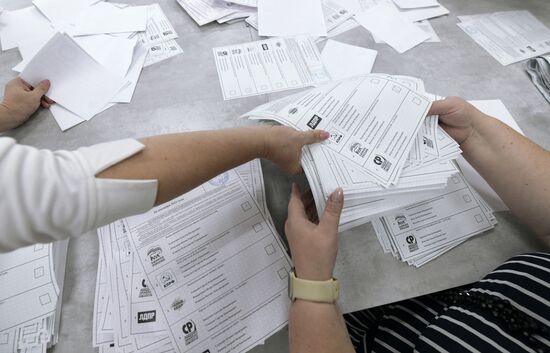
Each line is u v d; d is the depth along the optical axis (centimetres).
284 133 52
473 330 48
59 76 75
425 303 64
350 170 53
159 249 55
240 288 53
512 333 45
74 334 50
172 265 54
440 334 49
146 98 76
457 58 86
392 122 58
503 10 99
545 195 53
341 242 58
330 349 43
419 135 59
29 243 33
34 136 70
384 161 54
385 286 54
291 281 47
